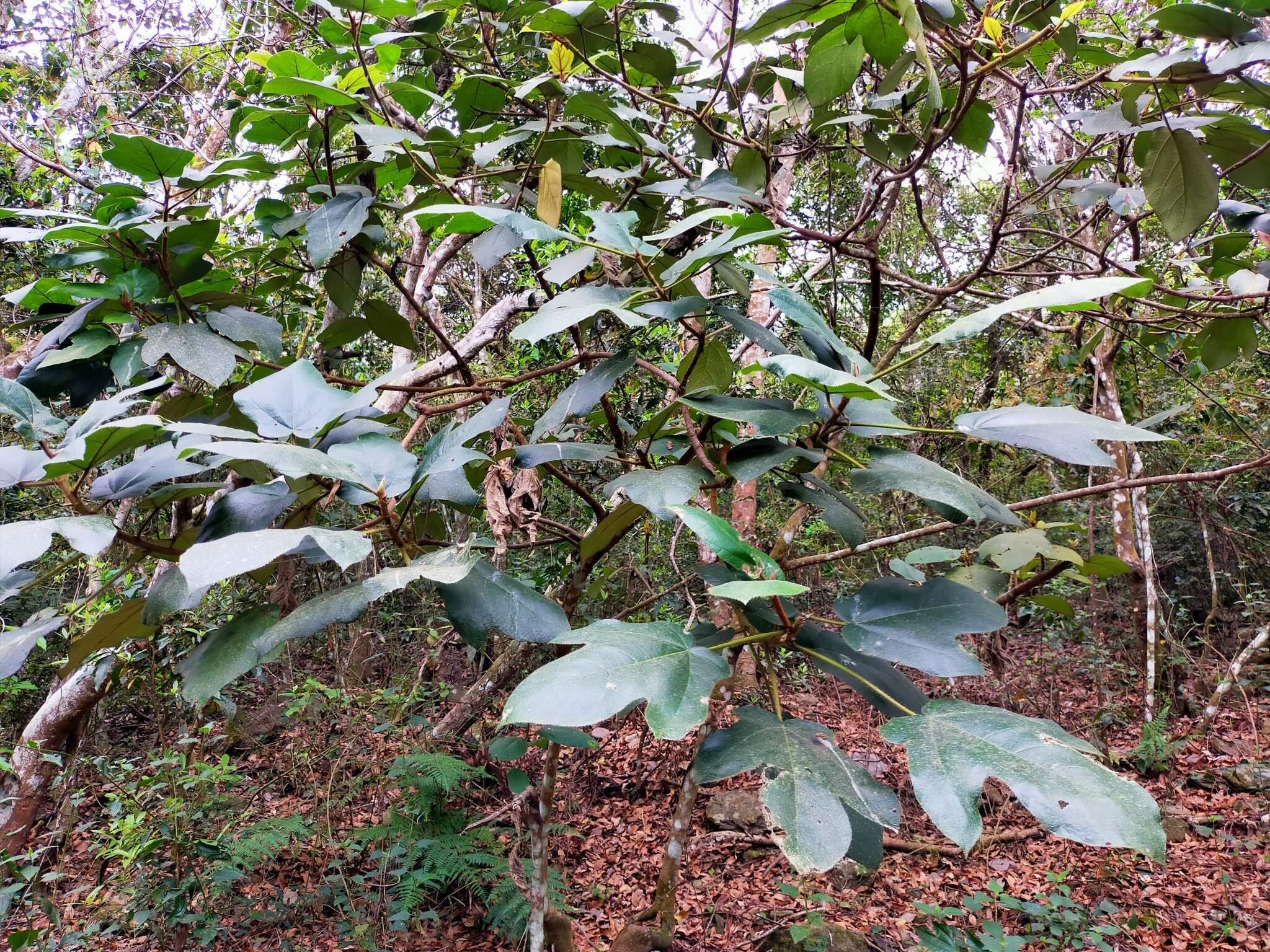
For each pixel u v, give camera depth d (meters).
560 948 2.29
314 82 1.30
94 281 1.58
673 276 1.04
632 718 5.47
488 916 3.65
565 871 4.37
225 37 4.66
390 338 1.79
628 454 1.48
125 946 3.38
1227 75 1.29
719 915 3.98
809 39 1.73
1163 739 5.36
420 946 3.66
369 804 4.30
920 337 5.75
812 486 1.15
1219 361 2.11
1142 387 6.36
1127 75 1.41
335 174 1.68
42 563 3.54
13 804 2.38
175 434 0.93
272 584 4.20
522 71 2.44
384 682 5.50
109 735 4.69
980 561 1.83
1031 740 0.63
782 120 2.12
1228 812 4.84
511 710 0.62
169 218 1.39
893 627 0.86
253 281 2.12
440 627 5.49
